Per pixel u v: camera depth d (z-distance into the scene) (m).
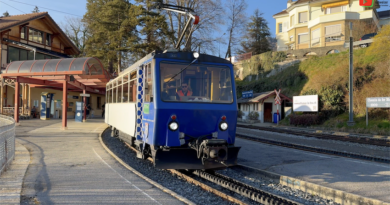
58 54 36.16
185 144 7.11
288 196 6.25
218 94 7.43
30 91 28.38
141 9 31.98
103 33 36.12
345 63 24.69
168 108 6.84
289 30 41.78
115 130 14.30
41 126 20.41
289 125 24.34
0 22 31.25
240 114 34.00
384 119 18.52
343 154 10.70
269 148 12.38
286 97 27.30
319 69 27.64
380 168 8.27
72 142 13.21
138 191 6.05
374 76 21.41
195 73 7.27
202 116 7.11
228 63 7.67
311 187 6.42
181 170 8.22
